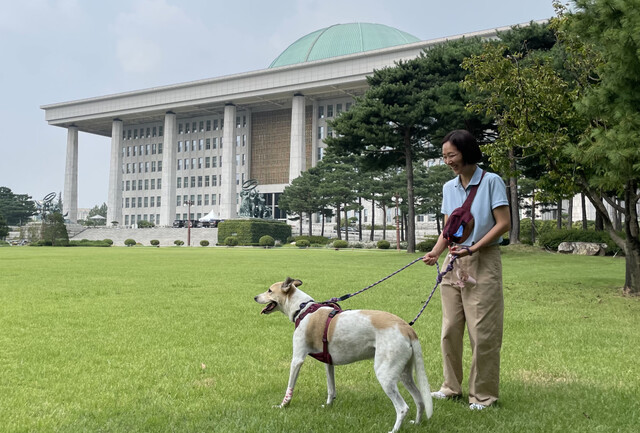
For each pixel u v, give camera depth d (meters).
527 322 8.81
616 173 9.70
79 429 3.88
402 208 60.53
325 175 63.62
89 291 12.88
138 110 98.25
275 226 68.75
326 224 86.62
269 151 97.12
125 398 4.65
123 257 30.62
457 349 4.68
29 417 4.15
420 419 4.00
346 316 4.11
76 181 108.75
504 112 15.56
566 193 13.85
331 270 20.05
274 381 5.22
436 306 10.38
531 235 52.19
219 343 7.00
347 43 99.75
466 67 15.81
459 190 4.73
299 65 84.25
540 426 3.96
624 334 7.78
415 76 31.39
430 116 30.42
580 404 4.54
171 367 5.73
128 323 8.46
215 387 5.01
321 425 3.94
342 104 89.75
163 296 12.00
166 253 37.41
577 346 6.89
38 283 14.82
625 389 4.96
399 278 16.45
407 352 3.83
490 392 4.47
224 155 91.81
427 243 36.53
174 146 98.00
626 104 10.01
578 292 13.16
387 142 31.05
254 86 88.38
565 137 12.86
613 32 9.70
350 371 5.63
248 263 24.78
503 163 14.72
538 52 25.17
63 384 5.06
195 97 93.19
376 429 3.89
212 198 101.00
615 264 23.59
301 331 4.31
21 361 5.95
